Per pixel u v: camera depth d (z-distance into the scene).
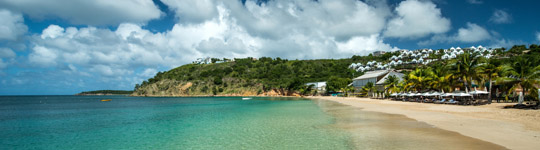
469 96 40.72
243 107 46.19
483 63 37.56
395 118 23.11
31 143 16.86
